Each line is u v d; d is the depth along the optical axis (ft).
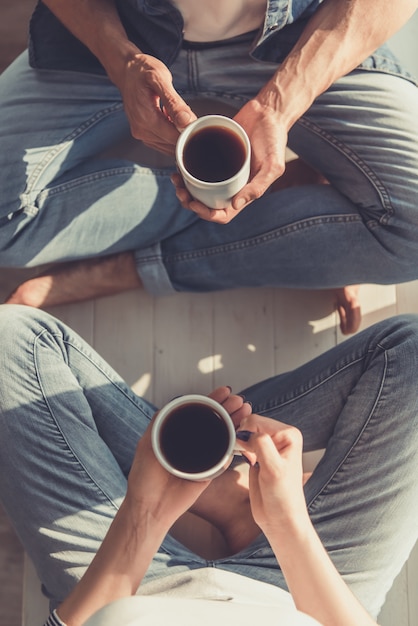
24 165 5.52
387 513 4.92
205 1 4.92
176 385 6.24
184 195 4.35
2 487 5.09
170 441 3.65
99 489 5.04
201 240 5.87
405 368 4.99
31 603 5.80
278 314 6.35
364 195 5.47
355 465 5.01
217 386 6.24
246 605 2.69
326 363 5.38
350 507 4.98
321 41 4.88
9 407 5.05
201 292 6.23
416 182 5.30
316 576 3.79
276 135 4.61
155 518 3.81
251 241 5.73
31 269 6.38
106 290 6.14
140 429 5.49
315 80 4.84
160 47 5.29
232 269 5.88
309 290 6.38
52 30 5.57
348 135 5.41
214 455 3.61
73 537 4.99
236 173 4.09
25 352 5.11
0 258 5.74
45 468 5.03
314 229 5.57
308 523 3.81
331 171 5.64
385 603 5.85
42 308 6.27
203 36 5.24
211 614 2.54
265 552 5.07
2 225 5.56
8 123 5.62
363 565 4.92
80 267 6.00
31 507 5.03
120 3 5.34
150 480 3.73
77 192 5.70
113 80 5.06
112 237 5.81
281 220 5.62
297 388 5.45
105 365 5.46
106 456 5.19
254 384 6.10
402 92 5.41
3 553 5.96
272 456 3.59
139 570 3.88
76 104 5.66
